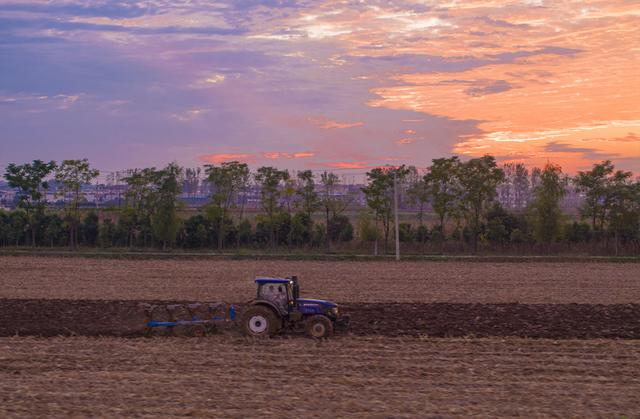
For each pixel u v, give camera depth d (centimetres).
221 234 6588
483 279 3991
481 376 1605
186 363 1725
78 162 6638
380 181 6312
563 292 3412
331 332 2073
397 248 5397
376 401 1386
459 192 6594
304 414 1298
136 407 1341
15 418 1273
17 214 6894
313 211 6662
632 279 4016
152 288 3528
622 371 1658
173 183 6481
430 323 2397
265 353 1845
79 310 2689
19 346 1939
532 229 6506
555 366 1706
